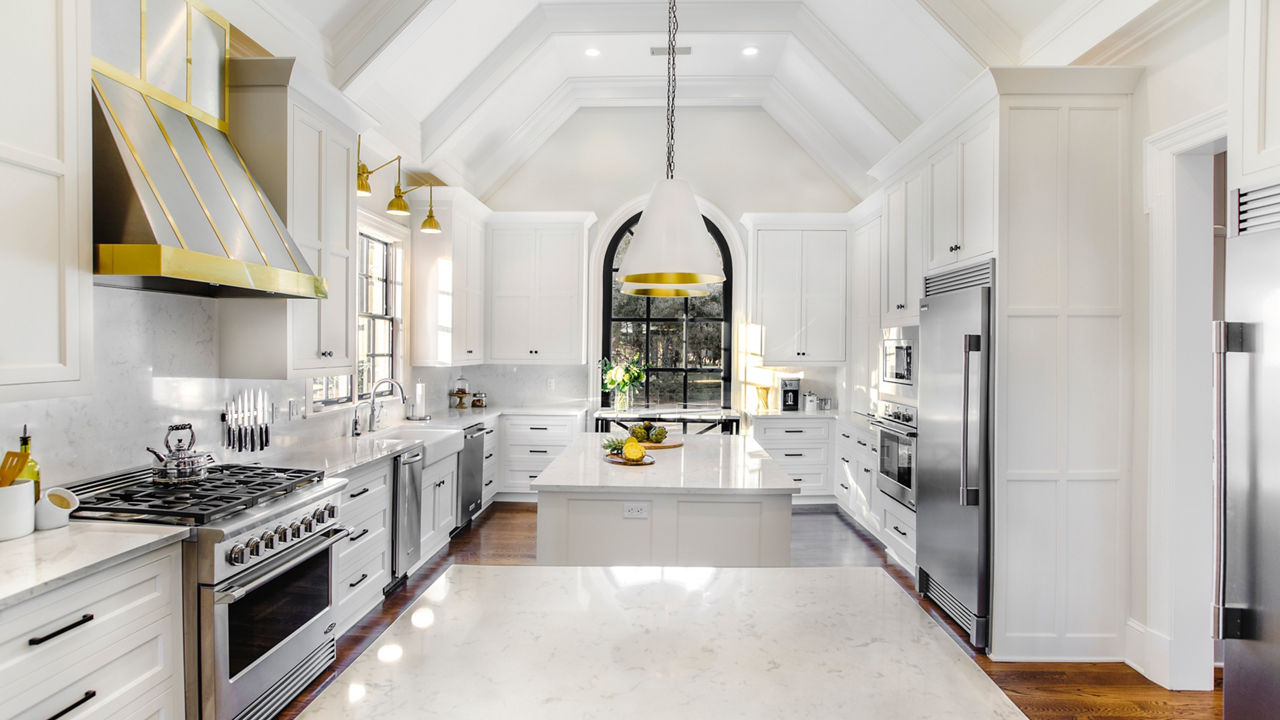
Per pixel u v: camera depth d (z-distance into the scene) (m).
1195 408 2.78
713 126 6.42
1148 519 2.91
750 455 3.61
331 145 3.25
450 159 5.42
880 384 5.07
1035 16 3.38
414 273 5.25
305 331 3.06
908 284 4.21
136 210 1.95
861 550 4.67
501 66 4.85
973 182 3.27
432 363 5.23
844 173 6.14
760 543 2.88
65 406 2.25
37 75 1.71
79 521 2.00
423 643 1.13
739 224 6.40
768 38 4.95
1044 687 2.79
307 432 3.79
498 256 6.14
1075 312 3.03
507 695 0.96
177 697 1.98
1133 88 3.00
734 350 6.46
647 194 6.42
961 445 3.18
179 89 2.52
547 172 6.43
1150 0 2.67
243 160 2.83
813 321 6.02
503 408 6.19
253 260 2.32
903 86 4.48
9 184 1.64
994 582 3.04
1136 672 2.93
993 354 3.04
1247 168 1.89
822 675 1.04
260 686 2.25
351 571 3.18
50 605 1.57
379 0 3.57
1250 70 1.88
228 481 2.47
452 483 4.68
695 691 0.98
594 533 2.90
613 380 6.17
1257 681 1.77
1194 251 2.77
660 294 3.71
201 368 2.88
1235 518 1.82
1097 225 3.03
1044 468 3.04
